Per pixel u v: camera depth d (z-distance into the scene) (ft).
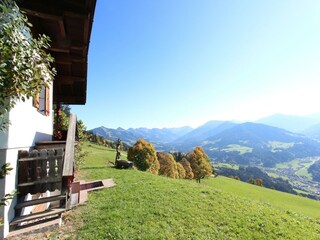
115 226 23.18
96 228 22.12
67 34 18.67
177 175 168.86
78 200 28.55
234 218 33.86
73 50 21.67
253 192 163.22
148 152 120.26
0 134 13.89
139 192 39.29
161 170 160.97
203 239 25.16
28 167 17.03
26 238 16.71
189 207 34.73
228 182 209.26
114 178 51.83
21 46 10.93
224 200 42.88
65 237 18.89
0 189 14.35
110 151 217.56
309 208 125.29
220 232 28.04
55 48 19.20
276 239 29.53
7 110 11.42
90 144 245.65
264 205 46.93
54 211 18.28
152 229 24.59
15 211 16.74
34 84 11.80
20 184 16.47
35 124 22.24
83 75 30.40
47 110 27.89
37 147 21.85
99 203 30.42
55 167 18.06
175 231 25.50
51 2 14.78
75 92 40.06
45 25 17.39
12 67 10.36
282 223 36.50
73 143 20.27
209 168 195.42
